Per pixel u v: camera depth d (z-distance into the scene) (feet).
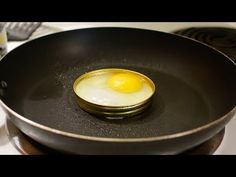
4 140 0.78
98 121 0.83
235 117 0.88
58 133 0.62
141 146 0.62
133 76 1.00
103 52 1.11
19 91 0.93
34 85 0.97
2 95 0.85
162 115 0.87
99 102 0.92
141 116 0.86
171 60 1.08
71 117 0.85
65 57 1.08
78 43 1.10
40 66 1.03
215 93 0.94
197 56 1.04
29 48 1.00
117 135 0.80
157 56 1.10
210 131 0.66
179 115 0.87
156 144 0.62
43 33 1.31
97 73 1.00
